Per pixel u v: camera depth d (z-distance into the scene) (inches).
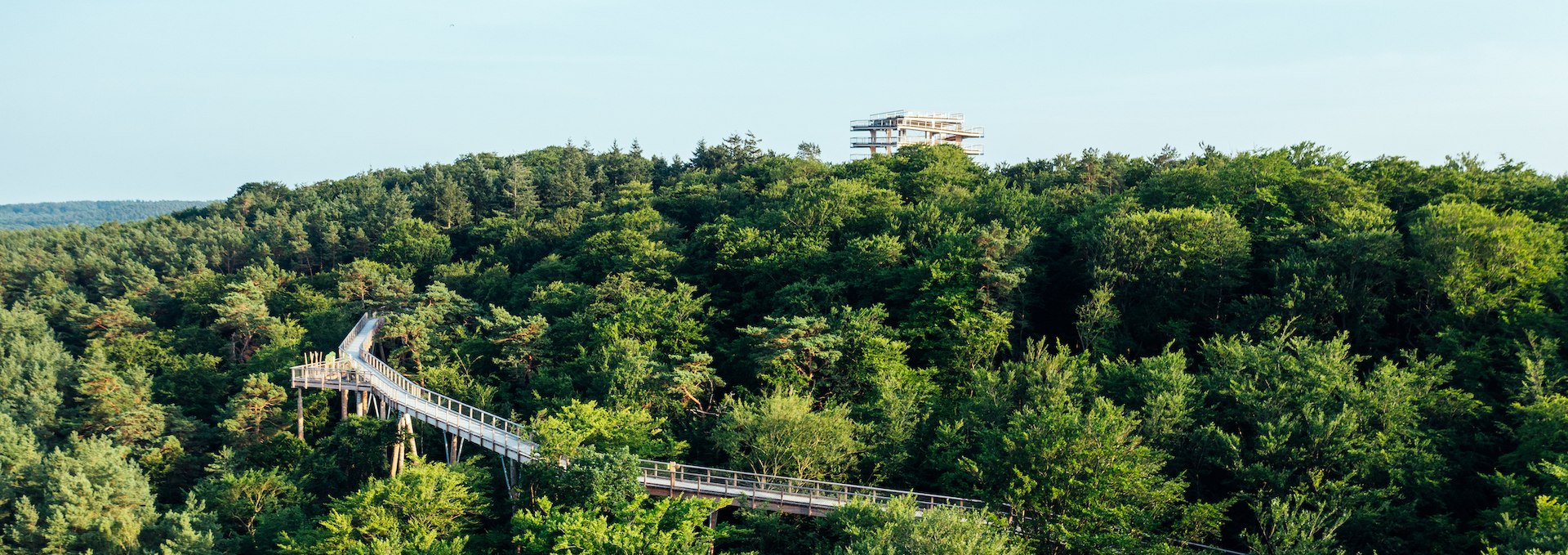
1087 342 2497.5
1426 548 1670.8
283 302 4003.4
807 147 6205.7
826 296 2741.1
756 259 3065.9
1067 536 1565.0
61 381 3122.5
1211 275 2522.1
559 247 4456.2
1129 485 1610.5
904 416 2068.2
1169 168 3690.9
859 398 2370.8
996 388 2106.3
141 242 5585.6
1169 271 2539.4
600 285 3129.9
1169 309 2593.5
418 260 4571.9
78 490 2052.2
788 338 2348.7
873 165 4589.1
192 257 5113.2
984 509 1592.0
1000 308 2632.9
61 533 1950.1
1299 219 2787.9
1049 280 2871.6
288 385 3053.6
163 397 3080.7
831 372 2421.3
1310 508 1731.1
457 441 2452.0
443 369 2790.4
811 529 1910.7
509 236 4650.6
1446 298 2333.9
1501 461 1770.4
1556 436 1669.5
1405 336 2415.1
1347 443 1724.9
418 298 3378.4
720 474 2111.2
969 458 1955.0
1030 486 1619.1
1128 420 1781.5
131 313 3811.5
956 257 2618.1
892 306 2837.1
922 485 2059.5
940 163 4156.0
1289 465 1792.6
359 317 3885.3
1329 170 2834.6
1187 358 2418.8
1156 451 1795.0
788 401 2044.8
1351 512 1657.2
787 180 4761.3
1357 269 2377.0
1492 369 2025.1
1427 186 2874.0
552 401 2463.1
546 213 5546.3
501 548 1872.5
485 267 4411.9
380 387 2689.5
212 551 1966.0
